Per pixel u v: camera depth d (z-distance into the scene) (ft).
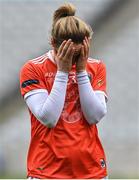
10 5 87.81
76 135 37.55
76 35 37.06
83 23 37.42
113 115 85.40
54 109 36.94
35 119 38.11
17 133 83.30
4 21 87.66
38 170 37.76
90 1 87.15
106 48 87.30
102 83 39.50
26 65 38.88
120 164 80.69
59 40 37.42
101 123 84.33
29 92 38.27
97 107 37.65
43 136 37.68
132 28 88.02
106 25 86.99
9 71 86.33
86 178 37.73
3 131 83.46
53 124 37.17
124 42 88.33
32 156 38.37
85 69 37.99
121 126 84.53
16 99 85.56
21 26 87.81
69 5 38.37
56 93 37.09
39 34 87.61
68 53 37.06
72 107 37.81
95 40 86.99
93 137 38.19
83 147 37.50
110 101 86.28
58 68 37.50
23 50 86.99
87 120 37.86
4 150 80.59
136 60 88.22
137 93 86.99
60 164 37.42
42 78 38.42
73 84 38.01
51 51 39.14
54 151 37.40
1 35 87.10
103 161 38.63
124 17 87.61
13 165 79.61
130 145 82.58
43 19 87.86
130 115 85.76
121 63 87.81
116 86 86.99
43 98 37.93
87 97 37.50
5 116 84.74
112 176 76.69
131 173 79.36
